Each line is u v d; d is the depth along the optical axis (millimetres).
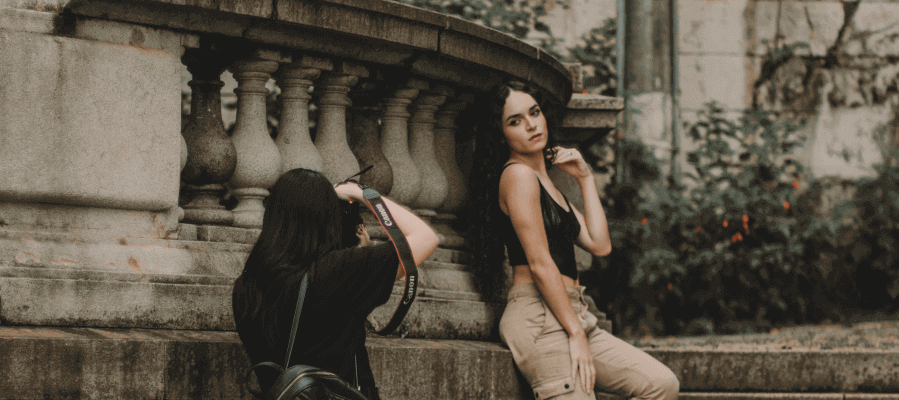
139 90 3072
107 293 2838
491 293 3939
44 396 2395
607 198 7344
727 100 8328
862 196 8047
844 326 6812
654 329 6848
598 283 6934
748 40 8398
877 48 8484
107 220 3055
